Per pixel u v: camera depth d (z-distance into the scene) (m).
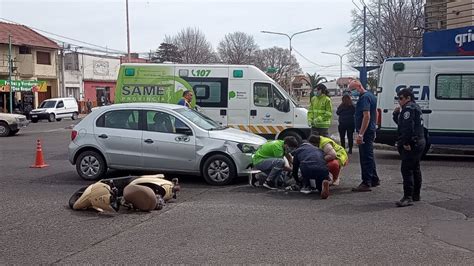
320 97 13.34
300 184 9.68
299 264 5.59
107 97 59.38
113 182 8.64
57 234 6.91
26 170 12.77
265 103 14.75
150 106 10.85
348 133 14.92
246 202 8.77
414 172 8.52
